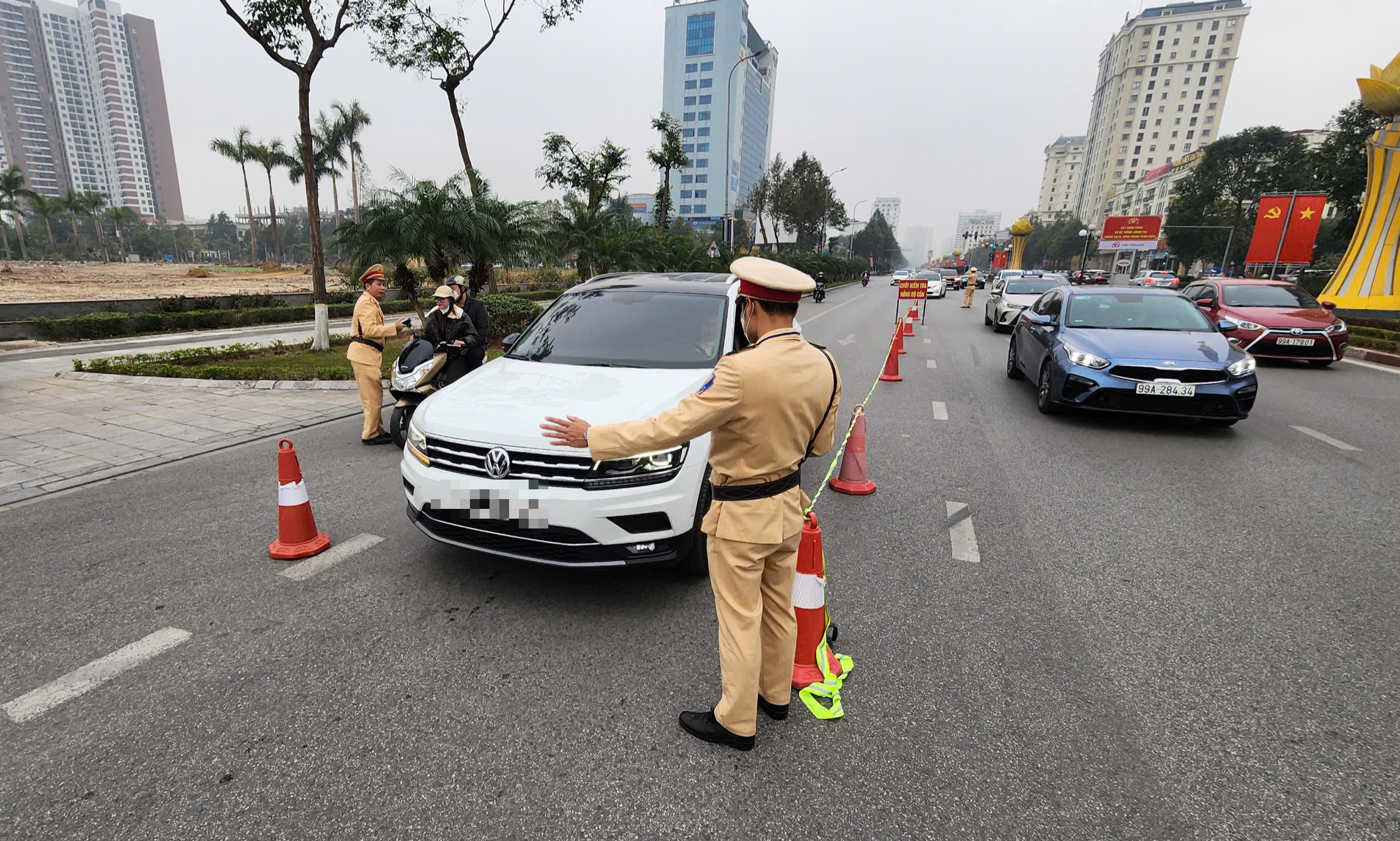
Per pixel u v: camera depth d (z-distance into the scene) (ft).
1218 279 43.29
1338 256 161.17
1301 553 13.34
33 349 44.19
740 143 354.95
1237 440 21.84
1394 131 60.23
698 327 14.52
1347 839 6.72
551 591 11.59
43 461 19.01
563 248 64.08
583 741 8.06
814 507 15.85
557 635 10.27
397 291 86.28
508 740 8.06
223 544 13.48
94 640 10.11
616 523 10.00
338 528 14.25
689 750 7.91
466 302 22.39
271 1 39.06
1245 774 7.55
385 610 10.99
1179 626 10.66
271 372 31.65
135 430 22.34
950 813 7.04
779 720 8.50
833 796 7.26
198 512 15.23
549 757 7.80
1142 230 171.53
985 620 10.85
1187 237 219.20
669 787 7.37
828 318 69.92
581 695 8.87
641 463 10.15
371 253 38.70
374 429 20.74
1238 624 10.71
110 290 103.71
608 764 7.70
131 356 36.58
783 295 7.02
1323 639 10.30
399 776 7.49
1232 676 9.34
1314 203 89.76
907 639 10.30
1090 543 13.80
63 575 12.16
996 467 18.90
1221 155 211.61
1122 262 343.05
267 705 8.68
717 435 7.22
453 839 6.69
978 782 7.46
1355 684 9.19
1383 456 19.98
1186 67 405.39
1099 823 6.90
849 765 7.72
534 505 9.96
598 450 6.91
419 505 10.96
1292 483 17.57
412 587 11.73
